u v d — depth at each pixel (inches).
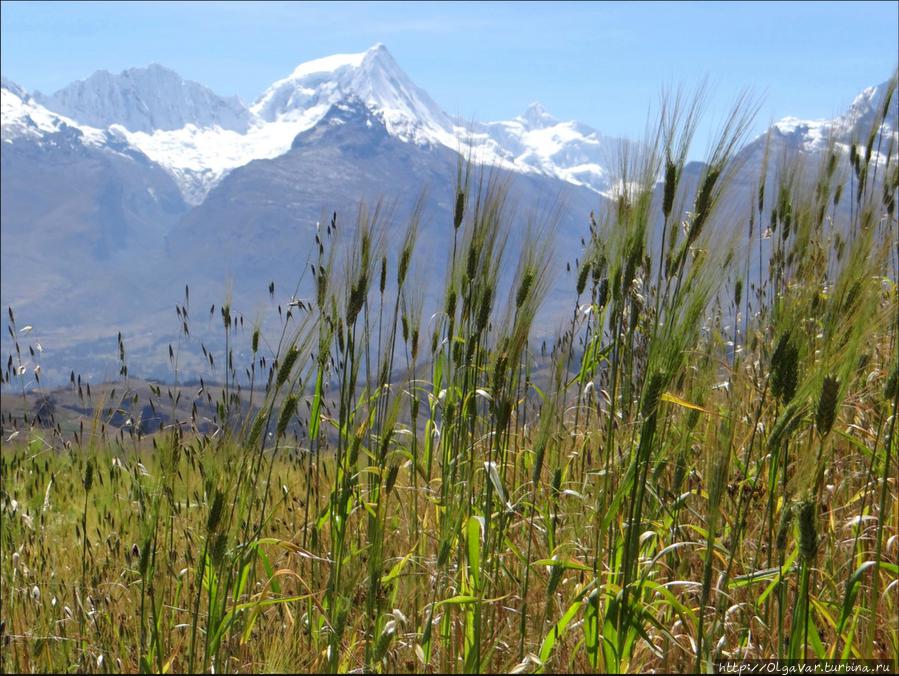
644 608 75.4
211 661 78.7
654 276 81.2
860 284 73.3
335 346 81.1
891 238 80.4
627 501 78.6
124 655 82.6
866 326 72.3
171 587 84.6
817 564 80.4
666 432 78.9
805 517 70.7
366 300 81.2
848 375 71.3
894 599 79.8
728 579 74.4
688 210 78.1
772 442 73.1
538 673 74.3
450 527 77.2
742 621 79.8
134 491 83.7
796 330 73.2
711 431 78.7
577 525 82.0
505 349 80.3
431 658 79.0
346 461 80.4
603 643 73.7
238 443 76.9
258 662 79.0
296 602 84.9
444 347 84.7
